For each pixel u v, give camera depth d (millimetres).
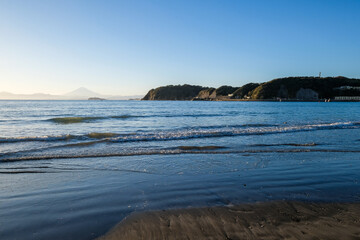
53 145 9383
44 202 4160
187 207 3953
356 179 5500
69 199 4301
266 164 6805
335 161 7180
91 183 5168
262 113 34031
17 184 5066
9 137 10914
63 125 17516
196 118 24859
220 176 5691
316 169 6316
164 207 3957
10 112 31500
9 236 3080
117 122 20203
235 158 7492
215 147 9117
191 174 5840
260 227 3307
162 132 13305
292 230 3221
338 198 4355
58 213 3748
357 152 8469
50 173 5855
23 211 3811
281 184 5129
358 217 3625
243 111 39844
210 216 3633
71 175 5719
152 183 5180
